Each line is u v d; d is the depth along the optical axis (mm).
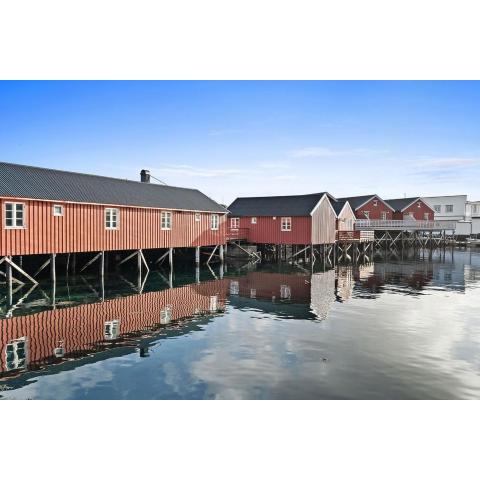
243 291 20562
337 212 46000
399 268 31875
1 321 14016
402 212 58844
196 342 12117
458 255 44594
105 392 8758
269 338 12586
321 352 11352
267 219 37469
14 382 9203
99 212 23922
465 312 16266
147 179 33000
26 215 20219
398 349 11617
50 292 19422
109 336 12547
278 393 8758
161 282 23203
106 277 24812
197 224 31219
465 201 67875
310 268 31406
